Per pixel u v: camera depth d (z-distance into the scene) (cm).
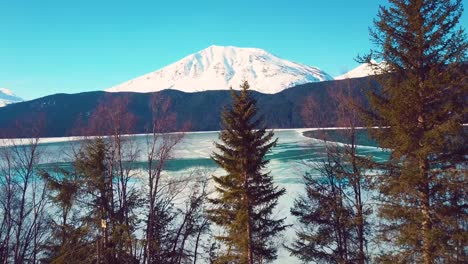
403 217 1205
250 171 1761
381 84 1203
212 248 2366
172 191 2445
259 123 1855
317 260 1745
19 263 1875
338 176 1534
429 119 1116
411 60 1163
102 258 1664
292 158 6228
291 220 2933
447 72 1088
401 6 1138
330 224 1636
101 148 1702
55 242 1959
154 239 1889
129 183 3014
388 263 1177
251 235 1769
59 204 1834
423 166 1141
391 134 1200
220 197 1950
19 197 2520
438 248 1091
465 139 1138
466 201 1148
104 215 1667
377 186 1253
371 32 1202
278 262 2322
